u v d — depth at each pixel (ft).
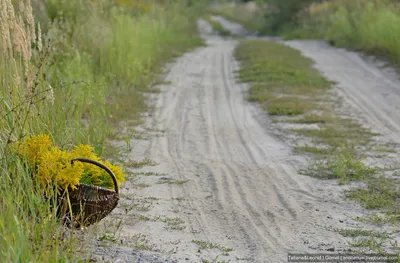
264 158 37.73
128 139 38.63
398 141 42.06
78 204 22.22
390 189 30.89
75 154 24.50
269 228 25.98
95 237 22.56
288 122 47.34
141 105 51.83
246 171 34.68
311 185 32.07
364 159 36.83
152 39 84.33
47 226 20.42
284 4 156.25
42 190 21.81
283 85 62.59
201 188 31.27
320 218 27.25
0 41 27.76
